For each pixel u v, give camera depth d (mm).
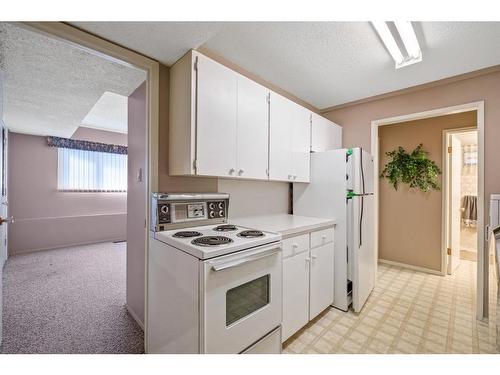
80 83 2312
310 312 2004
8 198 4105
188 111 1543
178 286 1328
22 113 3256
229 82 1740
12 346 1733
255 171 1938
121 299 2492
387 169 3670
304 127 2492
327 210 2414
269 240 1467
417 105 2648
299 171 2412
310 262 2006
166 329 1444
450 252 3268
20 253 4160
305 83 2549
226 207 1946
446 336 1896
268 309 1457
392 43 1831
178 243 1335
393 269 3467
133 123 2238
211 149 1622
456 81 2404
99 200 5141
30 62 1965
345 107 3191
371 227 2637
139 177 2055
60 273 3234
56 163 4645
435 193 3318
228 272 1226
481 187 2230
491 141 2207
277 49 1953
